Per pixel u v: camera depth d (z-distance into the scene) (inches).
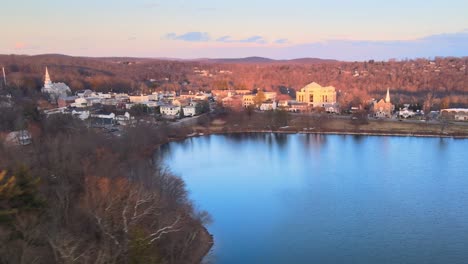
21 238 1732.3
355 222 3422.7
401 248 2947.8
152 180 3184.1
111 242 1918.1
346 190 4306.1
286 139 7726.4
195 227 2997.0
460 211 3636.8
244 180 4776.1
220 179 4830.2
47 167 2888.8
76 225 2161.7
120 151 4517.7
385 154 6107.3
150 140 6555.1
